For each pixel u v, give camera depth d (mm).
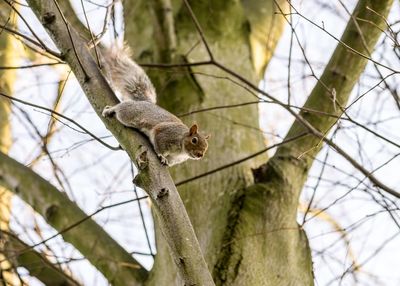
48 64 9125
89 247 10477
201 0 14000
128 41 13516
